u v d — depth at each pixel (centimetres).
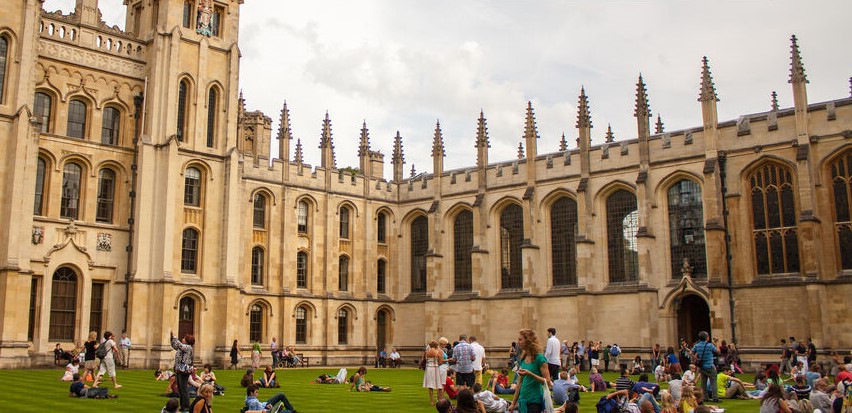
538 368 1780
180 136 5584
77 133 5278
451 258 6862
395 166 7406
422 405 2714
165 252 5266
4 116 4753
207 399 2025
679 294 5444
